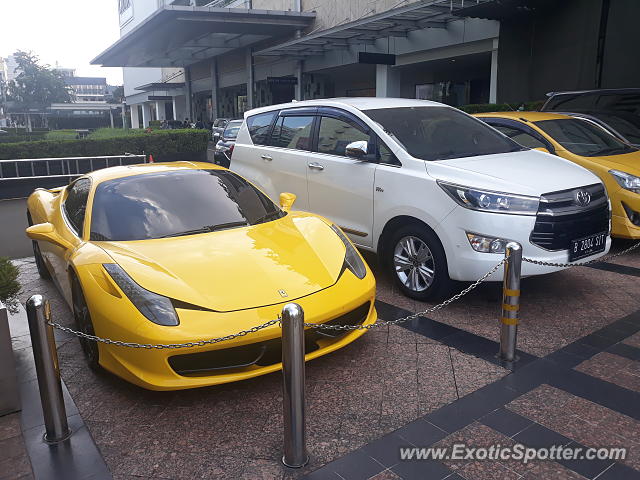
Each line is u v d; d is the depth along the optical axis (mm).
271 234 3881
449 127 5336
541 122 6859
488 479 2484
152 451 2762
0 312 3029
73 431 2936
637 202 5766
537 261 3893
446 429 2869
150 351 2943
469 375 3438
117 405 3201
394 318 4371
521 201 4160
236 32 27688
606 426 2863
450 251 4332
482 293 4941
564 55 14383
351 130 5348
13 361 3094
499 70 16406
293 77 27516
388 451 2697
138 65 41906
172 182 4359
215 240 3701
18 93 87562
